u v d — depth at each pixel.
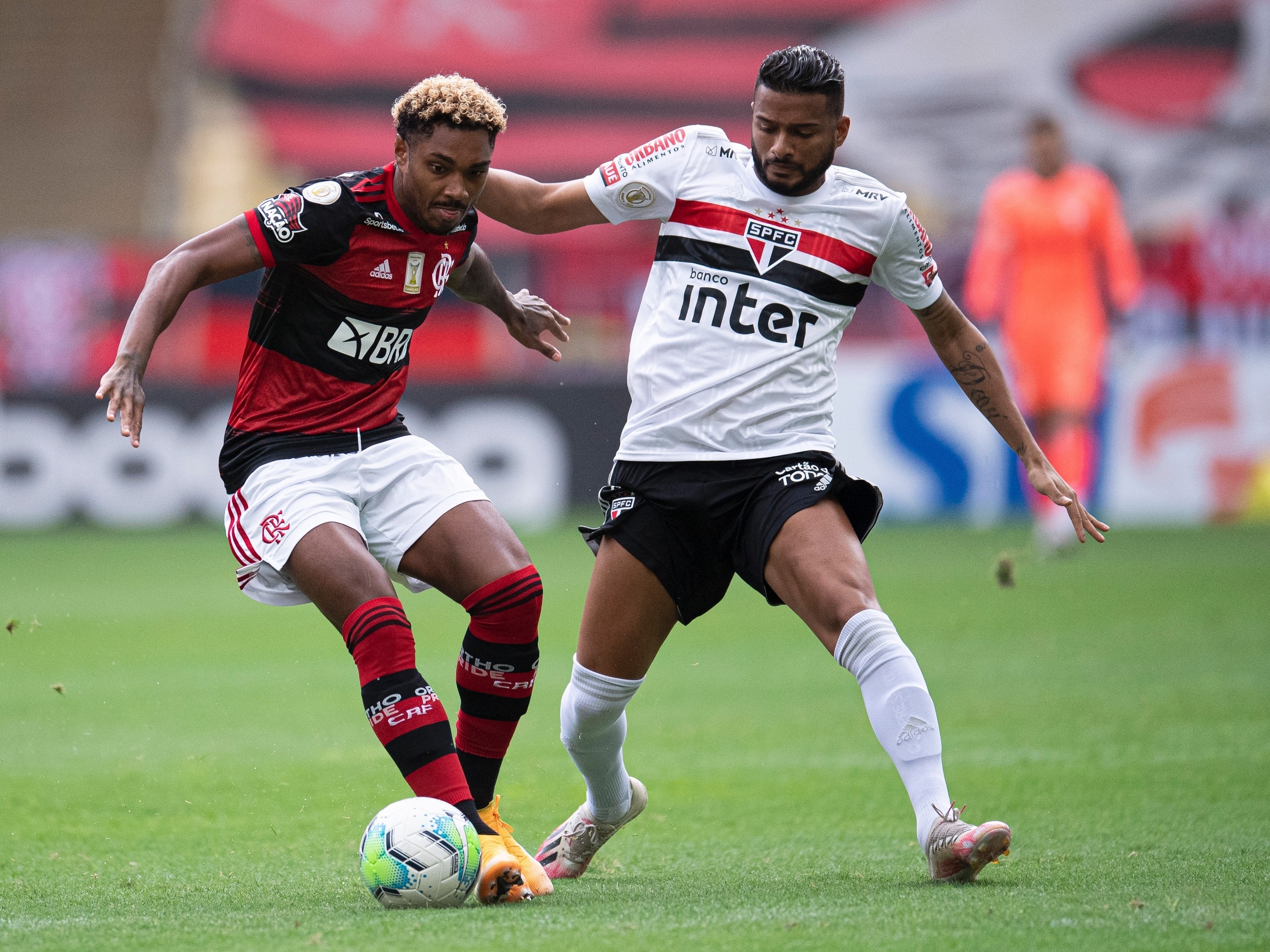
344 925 11.03
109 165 80.94
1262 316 56.66
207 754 20.72
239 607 37.88
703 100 83.75
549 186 14.51
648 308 14.20
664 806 17.33
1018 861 13.62
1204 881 12.53
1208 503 56.88
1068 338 40.84
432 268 13.64
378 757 20.45
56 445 56.00
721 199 13.85
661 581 13.54
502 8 83.56
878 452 56.25
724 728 22.58
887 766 19.67
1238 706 23.11
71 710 24.38
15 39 82.31
